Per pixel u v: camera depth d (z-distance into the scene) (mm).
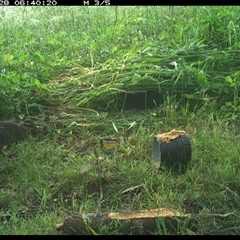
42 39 4676
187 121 3520
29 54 4074
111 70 3904
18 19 5316
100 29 4852
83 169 2996
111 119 3590
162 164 2984
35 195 2885
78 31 4957
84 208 2766
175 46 4234
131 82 3766
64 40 4633
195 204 2770
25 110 3674
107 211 2750
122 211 2736
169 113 3572
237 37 4238
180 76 3762
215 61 3955
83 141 3379
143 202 2801
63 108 3695
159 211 2621
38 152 3254
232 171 2982
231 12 4477
